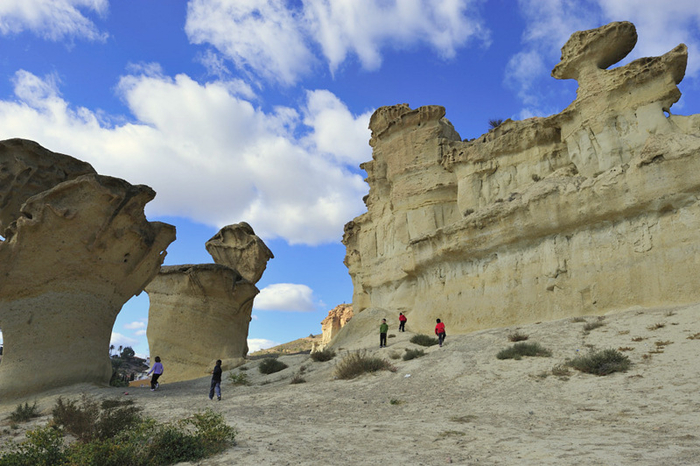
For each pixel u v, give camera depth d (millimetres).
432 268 29266
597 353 13531
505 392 12102
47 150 23609
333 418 10930
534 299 22094
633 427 7719
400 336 27328
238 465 6742
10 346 19672
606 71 23344
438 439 7988
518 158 28625
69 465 6859
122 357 86062
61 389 19578
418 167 34812
